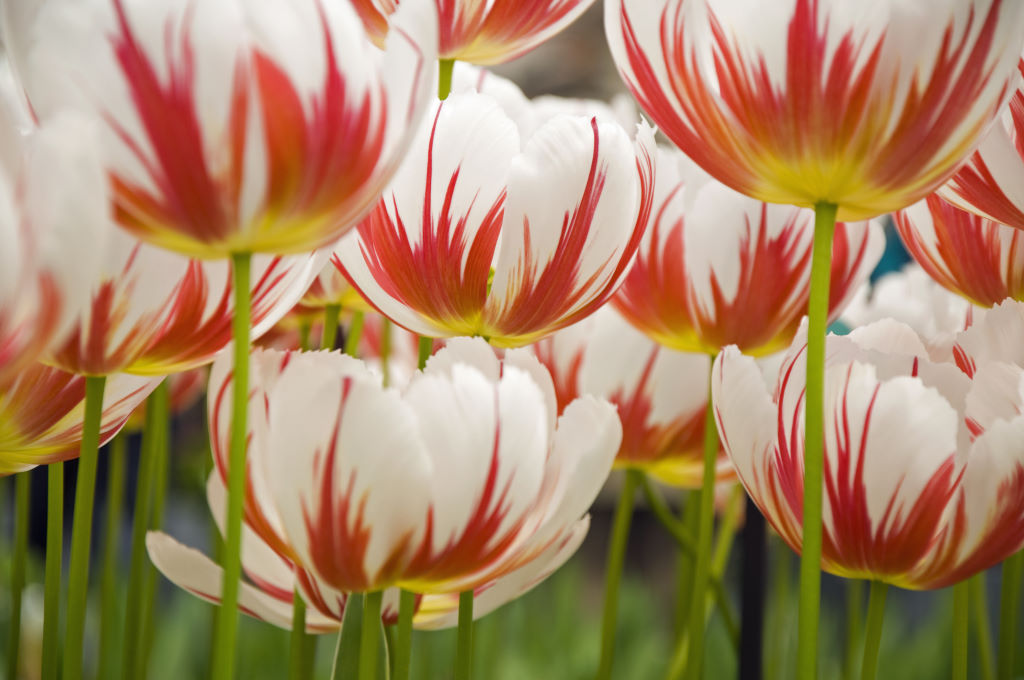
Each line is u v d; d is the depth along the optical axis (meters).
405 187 0.59
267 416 0.56
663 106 0.57
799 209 0.65
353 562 0.55
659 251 0.66
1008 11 0.54
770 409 0.58
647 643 1.28
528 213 0.59
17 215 0.50
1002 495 0.56
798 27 0.54
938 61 0.54
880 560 0.57
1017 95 0.59
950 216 0.64
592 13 2.94
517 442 0.55
